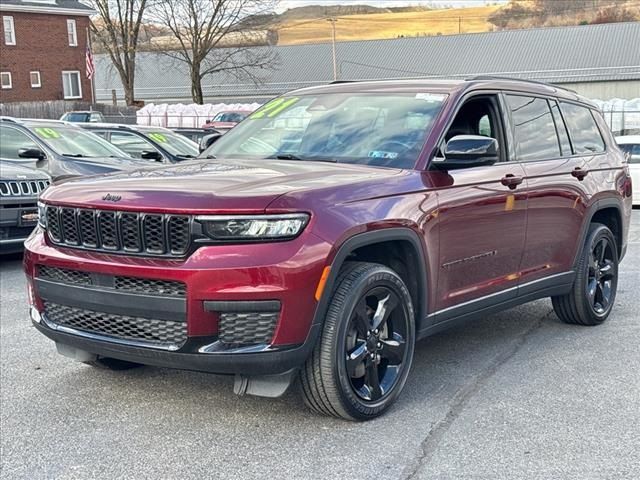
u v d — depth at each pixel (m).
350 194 3.96
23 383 4.78
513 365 5.21
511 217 5.05
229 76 57.16
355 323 4.02
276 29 54.69
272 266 3.57
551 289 5.70
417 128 4.71
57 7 49.94
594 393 4.64
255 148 5.12
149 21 47.34
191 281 3.58
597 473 3.55
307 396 4.01
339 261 3.78
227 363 3.64
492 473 3.54
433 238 4.40
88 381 4.82
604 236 6.26
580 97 6.46
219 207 3.60
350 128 4.94
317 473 3.54
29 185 8.50
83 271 3.92
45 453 3.78
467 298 4.80
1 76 47.97
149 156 10.84
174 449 3.81
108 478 3.51
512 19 94.06
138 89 64.69
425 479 3.48
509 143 5.24
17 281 8.17
